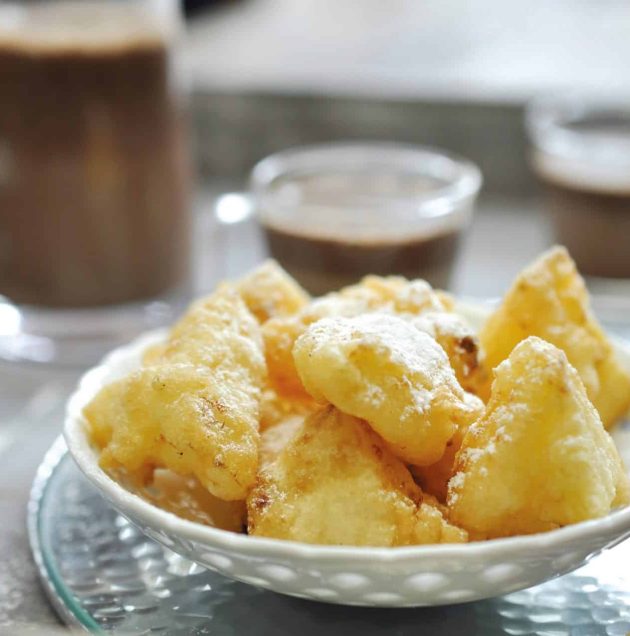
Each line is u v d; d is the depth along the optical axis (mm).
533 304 424
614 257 680
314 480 367
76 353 589
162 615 391
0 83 565
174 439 380
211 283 697
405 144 868
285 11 1199
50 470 464
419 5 1223
